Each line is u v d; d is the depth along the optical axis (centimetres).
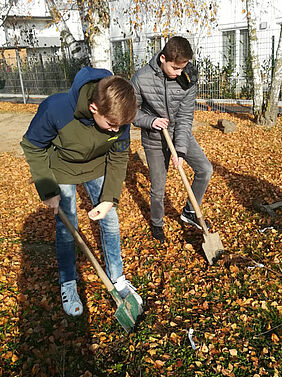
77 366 263
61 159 270
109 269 308
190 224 443
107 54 639
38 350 273
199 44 1503
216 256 362
